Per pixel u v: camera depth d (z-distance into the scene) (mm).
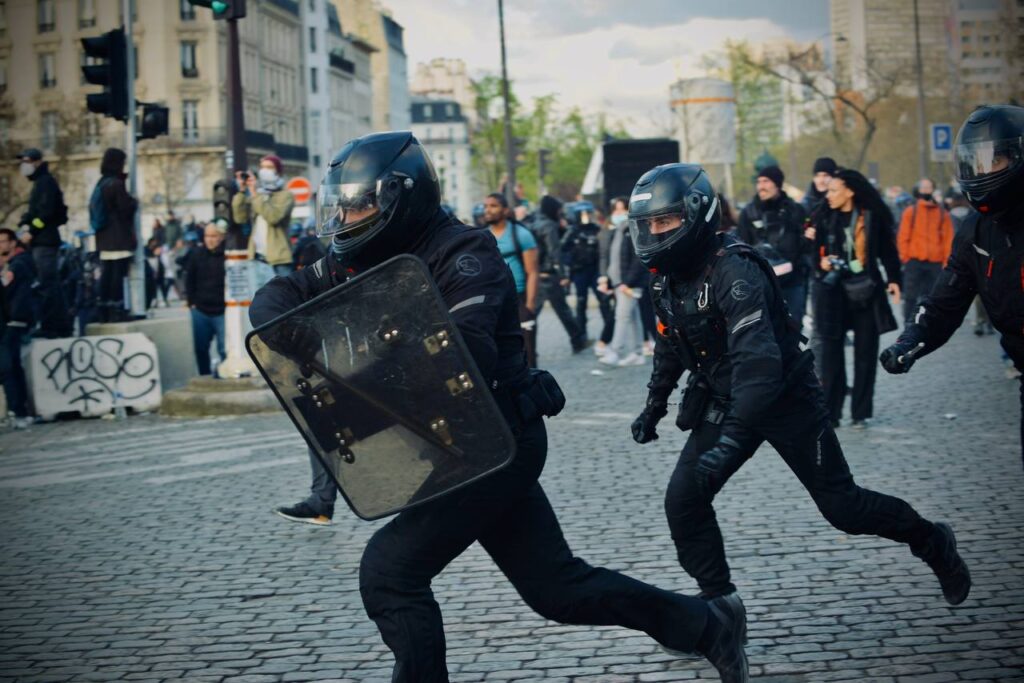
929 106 58500
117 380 12969
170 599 5711
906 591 5168
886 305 9289
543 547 3658
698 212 4227
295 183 18875
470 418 3311
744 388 4082
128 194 14234
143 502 8086
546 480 8008
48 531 7344
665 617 3844
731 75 57906
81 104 61281
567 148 73688
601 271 15594
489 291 3352
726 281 4211
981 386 11445
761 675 4309
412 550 3479
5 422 12875
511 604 5340
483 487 3443
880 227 9172
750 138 62688
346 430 3430
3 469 9859
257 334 3428
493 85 64188
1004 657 4340
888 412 10125
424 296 3270
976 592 5094
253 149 71750
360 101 110438
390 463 3414
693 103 35719
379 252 3479
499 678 4422
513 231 13016
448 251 3404
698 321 4301
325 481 6984
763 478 7645
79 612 5566
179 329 14102
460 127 166750
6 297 12797
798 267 10656
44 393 12914
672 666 4473
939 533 4621
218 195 12734
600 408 11336
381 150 3459
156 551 6664
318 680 4523
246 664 4738
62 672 4730
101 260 14211
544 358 16438
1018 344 4270
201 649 4949
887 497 4539
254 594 5727
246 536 6926
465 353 3262
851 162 62719
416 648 3467
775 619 4906
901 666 4316
